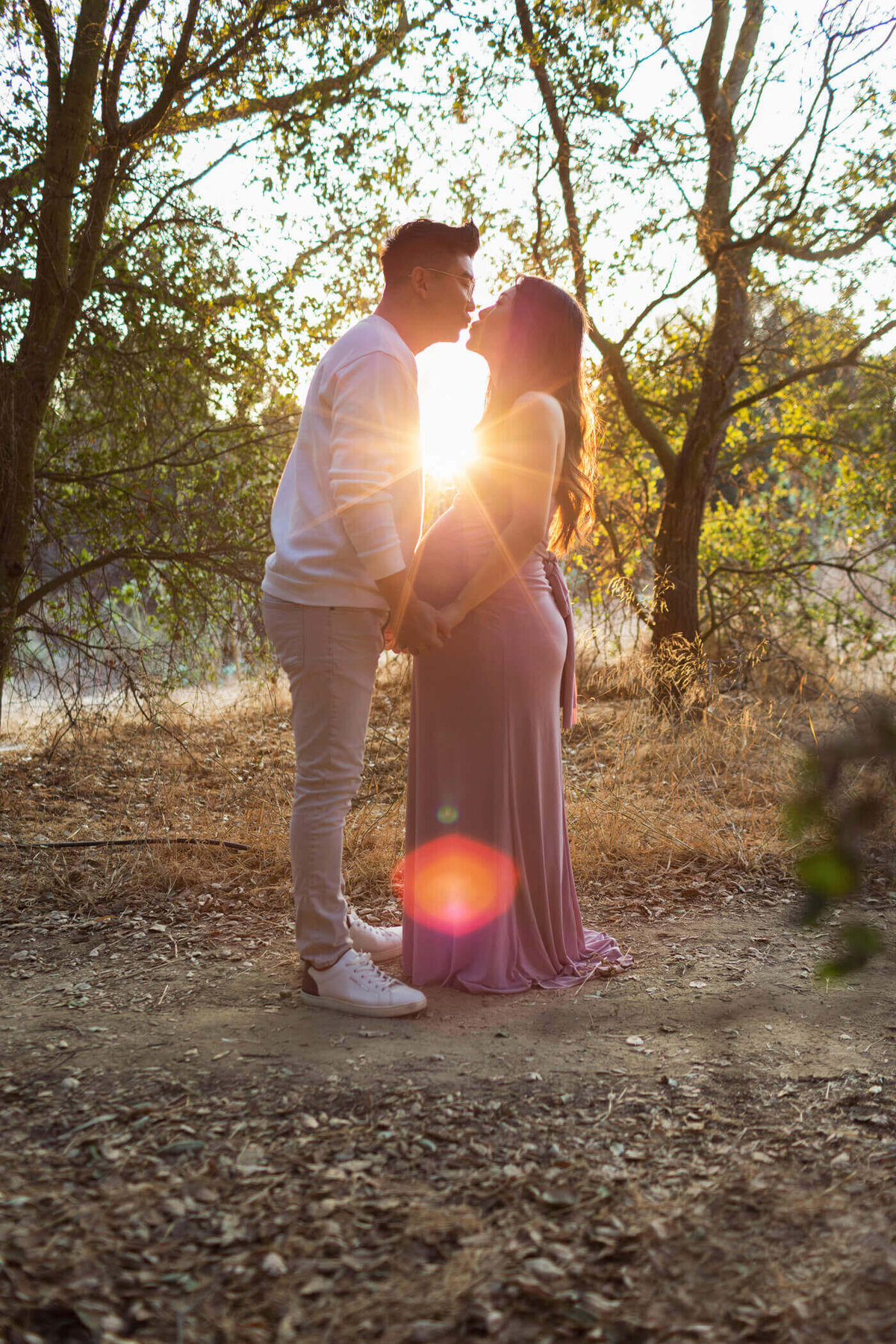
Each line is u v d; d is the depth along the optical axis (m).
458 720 3.03
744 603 9.68
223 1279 1.60
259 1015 2.79
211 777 6.42
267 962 3.28
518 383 3.03
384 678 9.79
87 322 6.19
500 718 3.00
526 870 3.08
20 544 5.98
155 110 5.76
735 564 9.97
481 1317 1.51
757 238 7.55
